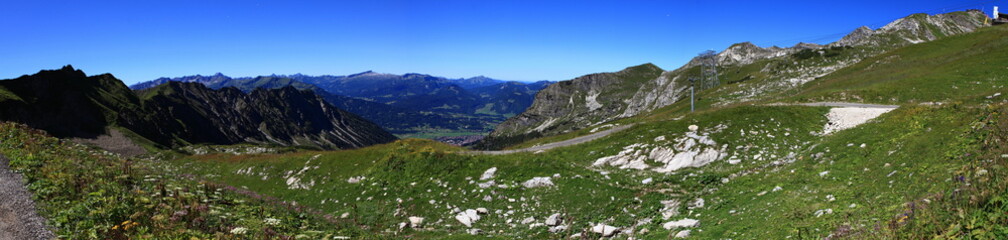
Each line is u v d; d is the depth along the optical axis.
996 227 10.27
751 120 44.56
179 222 18.59
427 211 30.70
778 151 36.69
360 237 23.73
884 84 63.69
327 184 42.00
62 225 17.16
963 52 82.62
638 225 23.09
